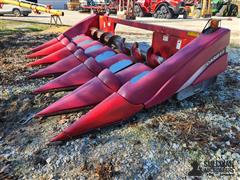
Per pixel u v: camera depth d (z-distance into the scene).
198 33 3.09
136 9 14.80
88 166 2.08
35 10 8.74
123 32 8.41
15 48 5.97
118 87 2.83
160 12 13.76
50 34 7.89
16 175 1.99
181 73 2.74
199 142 2.36
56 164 2.10
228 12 16.17
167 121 2.70
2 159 2.17
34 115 2.74
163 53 3.63
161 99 2.70
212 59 2.99
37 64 4.49
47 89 3.34
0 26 9.46
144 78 2.63
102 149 2.27
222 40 3.01
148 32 8.54
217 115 2.84
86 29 5.18
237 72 4.33
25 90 3.50
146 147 2.29
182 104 3.06
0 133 2.55
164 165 2.09
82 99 2.78
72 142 2.35
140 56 3.92
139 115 2.79
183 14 13.85
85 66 3.51
